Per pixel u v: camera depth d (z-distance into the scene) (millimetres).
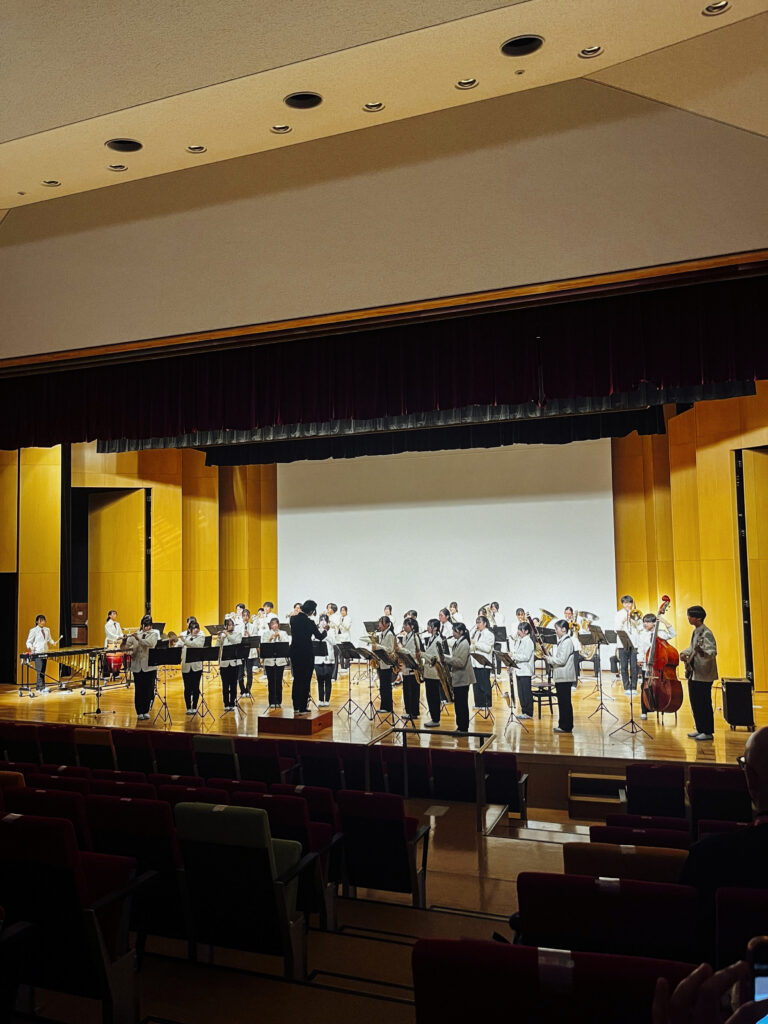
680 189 6391
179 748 7449
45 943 3400
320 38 5164
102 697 14297
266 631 14805
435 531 18125
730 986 1306
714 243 6473
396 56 5324
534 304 7602
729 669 13469
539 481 17484
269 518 19438
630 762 8992
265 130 6191
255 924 3781
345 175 7121
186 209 7676
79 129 6094
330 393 9867
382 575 18453
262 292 7914
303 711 11398
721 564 13633
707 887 2596
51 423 11000
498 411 12328
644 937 2758
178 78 5531
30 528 16469
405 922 4602
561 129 6461
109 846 4180
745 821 5691
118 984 3338
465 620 17734
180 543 18328
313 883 4305
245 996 3469
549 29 5113
